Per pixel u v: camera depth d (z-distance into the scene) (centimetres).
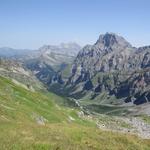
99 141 4284
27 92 11100
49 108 10481
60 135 4031
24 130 3856
